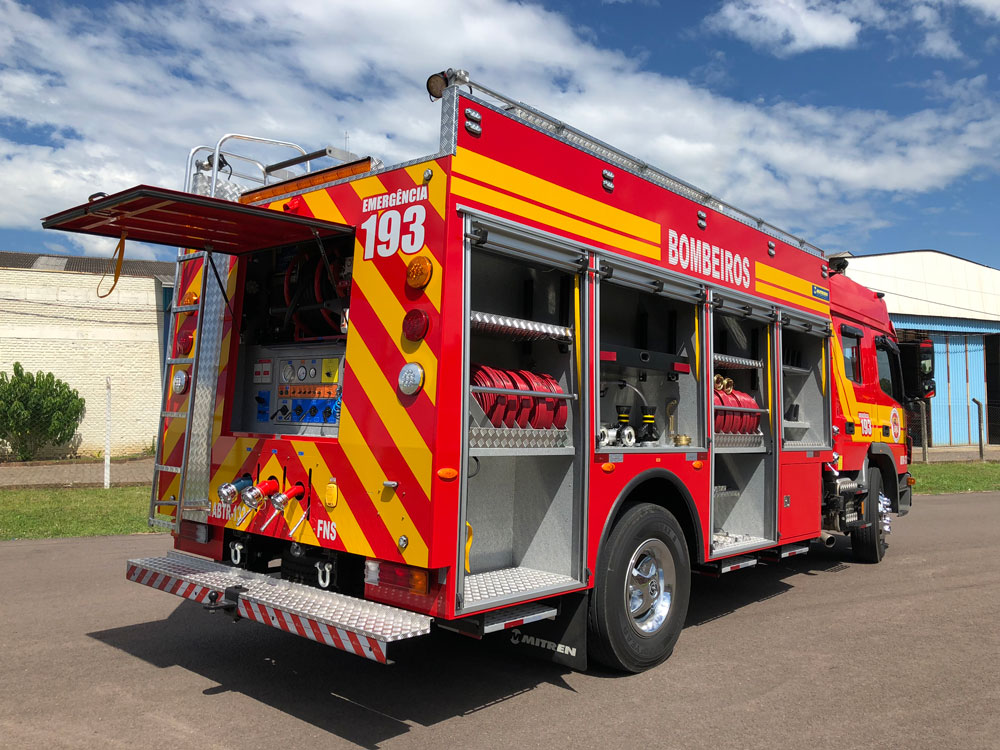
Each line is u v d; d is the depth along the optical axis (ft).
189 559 15.47
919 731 12.76
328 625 11.44
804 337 23.84
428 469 11.53
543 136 13.79
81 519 32.71
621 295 17.13
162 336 69.05
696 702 13.96
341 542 12.76
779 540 20.58
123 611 19.26
